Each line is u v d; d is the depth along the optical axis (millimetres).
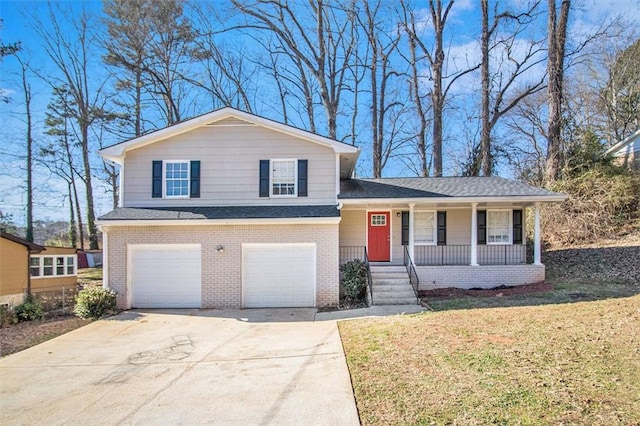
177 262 13453
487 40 23891
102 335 10242
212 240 13414
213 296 13352
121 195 14641
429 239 16266
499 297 12320
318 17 26438
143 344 9305
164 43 26766
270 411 5383
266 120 14438
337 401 5484
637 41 25625
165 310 13016
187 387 6504
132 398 6180
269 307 13273
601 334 7008
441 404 5031
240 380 6668
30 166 31078
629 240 16656
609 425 4266
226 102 29281
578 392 4996
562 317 8477
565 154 21000
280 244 13367
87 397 6332
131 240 13406
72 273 21438
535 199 14172
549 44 20891
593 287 12281
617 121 28203
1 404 6184
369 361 6895
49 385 6934
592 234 18078
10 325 11617
